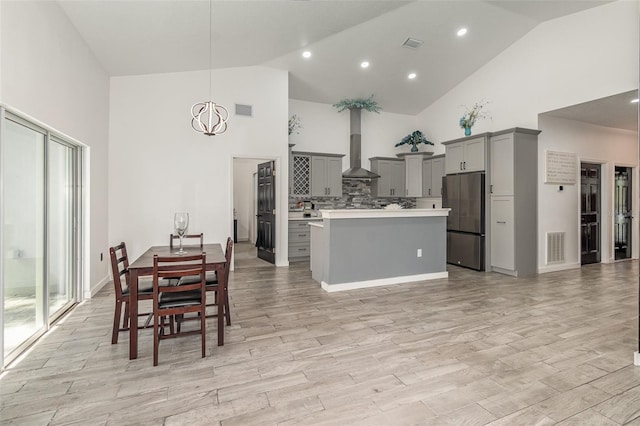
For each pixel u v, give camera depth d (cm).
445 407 189
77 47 355
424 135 765
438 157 698
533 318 330
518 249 515
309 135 698
